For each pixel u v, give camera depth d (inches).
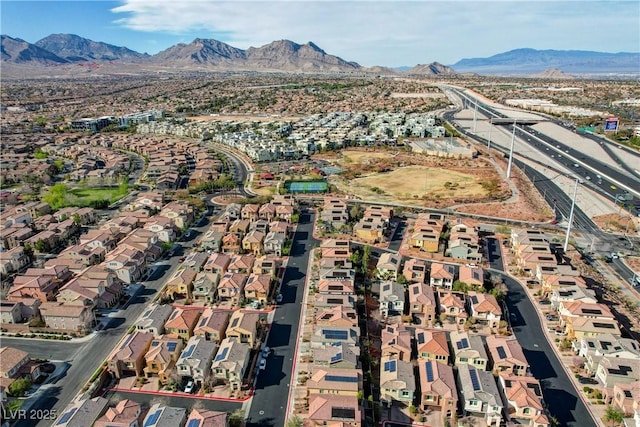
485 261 5305.1
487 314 4035.4
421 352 3508.9
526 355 3666.3
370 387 3253.0
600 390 3272.6
